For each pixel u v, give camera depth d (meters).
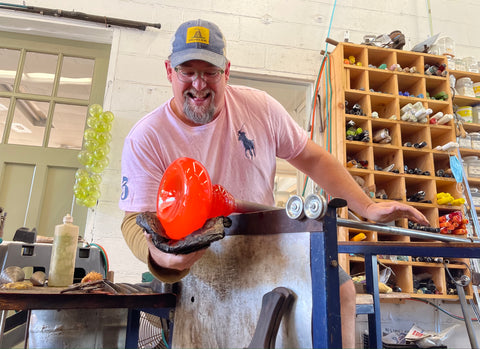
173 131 1.06
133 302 0.82
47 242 1.48
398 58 2.49
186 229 0.53
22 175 2.26
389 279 2.18
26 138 2.33
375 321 1.35
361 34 2.76
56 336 0.98
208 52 0.94
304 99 2.70
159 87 2.38
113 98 2.31
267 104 1.20
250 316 0.63
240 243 0.69
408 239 2.17
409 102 2.39
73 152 2.33
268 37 2.58
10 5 2.28
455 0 3.02
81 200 2.04
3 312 1.08
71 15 2.32
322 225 0.52
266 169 1.17
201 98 1.00
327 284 0.50
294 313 0.55
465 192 2.38
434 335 2.03
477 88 2.66
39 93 2.41
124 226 0.89
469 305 2.34
